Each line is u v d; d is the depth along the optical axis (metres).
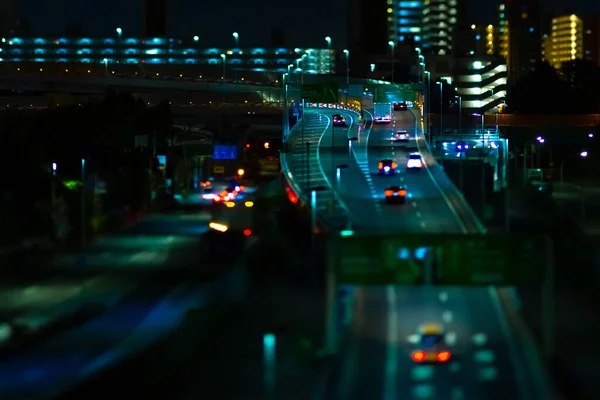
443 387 35.00
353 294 54.50
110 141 133.38
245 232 81.75
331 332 39.94
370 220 91.75
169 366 37.88
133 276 71.81
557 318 49.50
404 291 56.19
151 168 136.75
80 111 126.88
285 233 82.56
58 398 34.62
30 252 77.62
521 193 113.50
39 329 50.56
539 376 36.31
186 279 70.06
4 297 62.38
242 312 50.28
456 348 41.72
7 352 44.53
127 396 34.84
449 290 56.03
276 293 56.66
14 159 93.00
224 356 39.59
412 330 45.53
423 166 134.88
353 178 124.00
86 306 57.81
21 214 84.12
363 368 37.84
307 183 108.19
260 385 34.44
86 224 96.69
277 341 42.06
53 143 111.88
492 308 51.41
